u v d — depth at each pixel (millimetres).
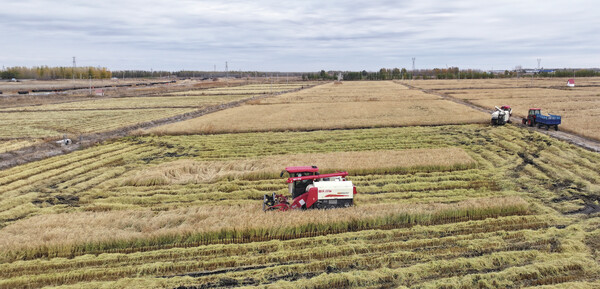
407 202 18984
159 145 36531
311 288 11719
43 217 17656
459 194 20234
